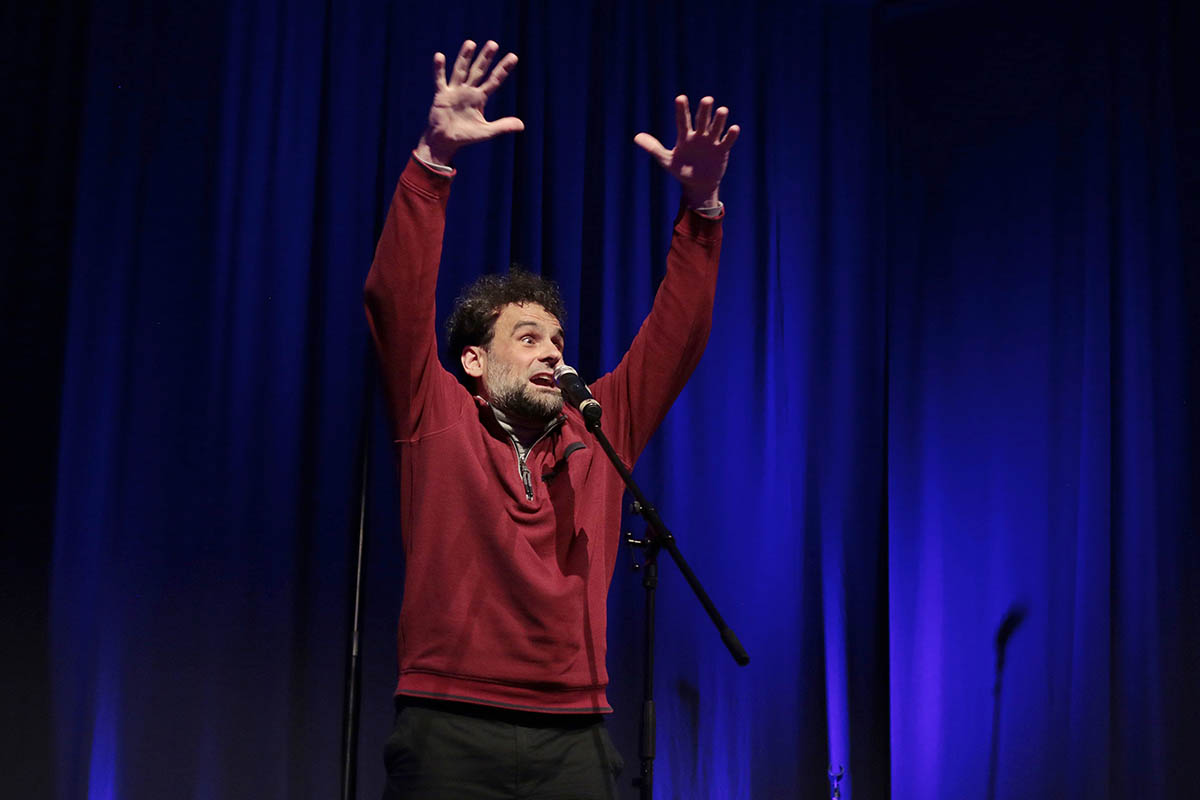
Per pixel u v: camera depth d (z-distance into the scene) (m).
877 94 5.96
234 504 4.61
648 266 5.39
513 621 2.90
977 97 5.93
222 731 4.45
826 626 5.37
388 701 4.64
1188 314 5.59
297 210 4.90
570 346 5.13
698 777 5.03
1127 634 5.38
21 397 4.46
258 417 4.72
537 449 3.24
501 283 3.57
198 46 4.91
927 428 5.71
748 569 5.30
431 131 3.06
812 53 5.91
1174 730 5.30
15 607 4.33
